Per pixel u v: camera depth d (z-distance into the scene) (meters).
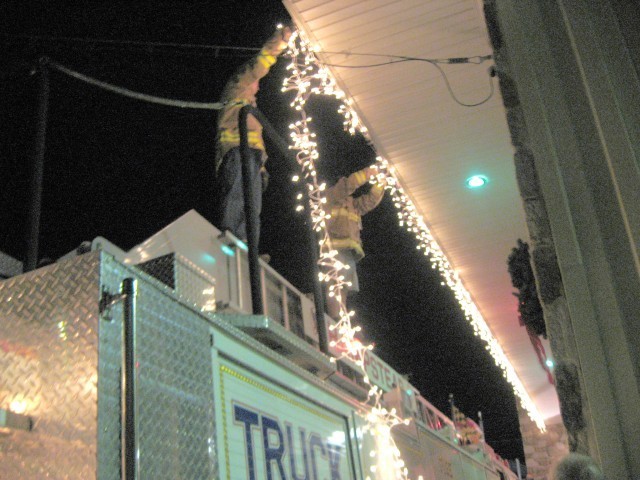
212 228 5.59
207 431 2.71
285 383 3.66
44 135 4.67
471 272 10.52
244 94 7.44
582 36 3.85
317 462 3.85
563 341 3.39
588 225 3.47
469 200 8.41
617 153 3.52
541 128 3.75
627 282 3.31
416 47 6.06
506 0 4.15
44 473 2.17
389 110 6.84
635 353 3.17
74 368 2.27
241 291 5.66
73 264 2.43
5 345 2.41
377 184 9.63
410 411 6.80
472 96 6.66
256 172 7.36
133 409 2.26
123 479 2.17
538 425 18.72
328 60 6.21
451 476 7.79
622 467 2.98
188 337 2.77
